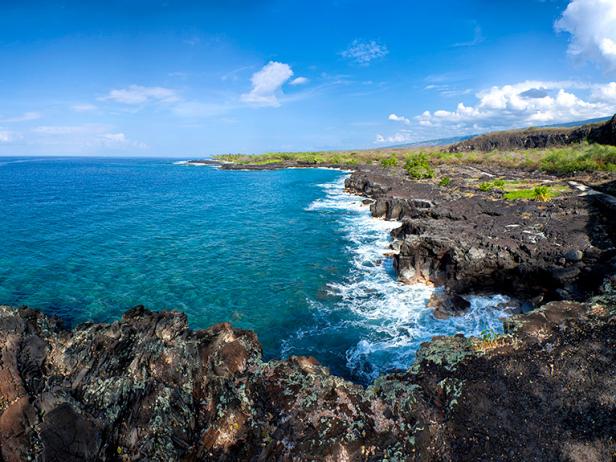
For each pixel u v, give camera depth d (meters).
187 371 14.11
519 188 50.53
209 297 24.48
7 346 13.77
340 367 17.56
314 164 145.25
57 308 22.12
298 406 12.10
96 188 78.69
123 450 11.61
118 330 16.00
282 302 23.97
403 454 10.19
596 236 26.55
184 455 11.68
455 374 12.65
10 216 45.12
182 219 47.44
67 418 11.42
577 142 105.88
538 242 25.89
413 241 26.84
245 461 10.91
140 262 30.41
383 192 59.53
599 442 9.69
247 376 13.82
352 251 34.31
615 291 17.09
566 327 14.35
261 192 74.75
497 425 10.59
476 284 24.67
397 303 23.61
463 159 103.38
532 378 12.00
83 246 33.94
